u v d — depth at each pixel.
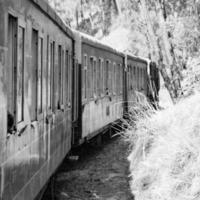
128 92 21.08
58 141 9.03
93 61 14.49
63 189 10.04
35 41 6.48
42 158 7.02
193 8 12.76
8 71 4.80
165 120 10.84
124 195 9.48
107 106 17.03
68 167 12.40
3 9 4.50
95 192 9.80
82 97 12.82
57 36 8.75
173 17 12.95
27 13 5.69
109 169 11.99
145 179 9.20
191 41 12.80
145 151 10.75
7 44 4.70
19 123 5.22
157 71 28.28
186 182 7.48
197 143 8.09
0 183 4.45
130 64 21.75
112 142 17.05
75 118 12.10
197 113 8.90
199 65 12.54
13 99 5.04
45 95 7.27
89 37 14.23
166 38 12.96
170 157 8.39
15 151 5.07
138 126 11.74
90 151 14.98
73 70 11.96
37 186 6.65
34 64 6.44
